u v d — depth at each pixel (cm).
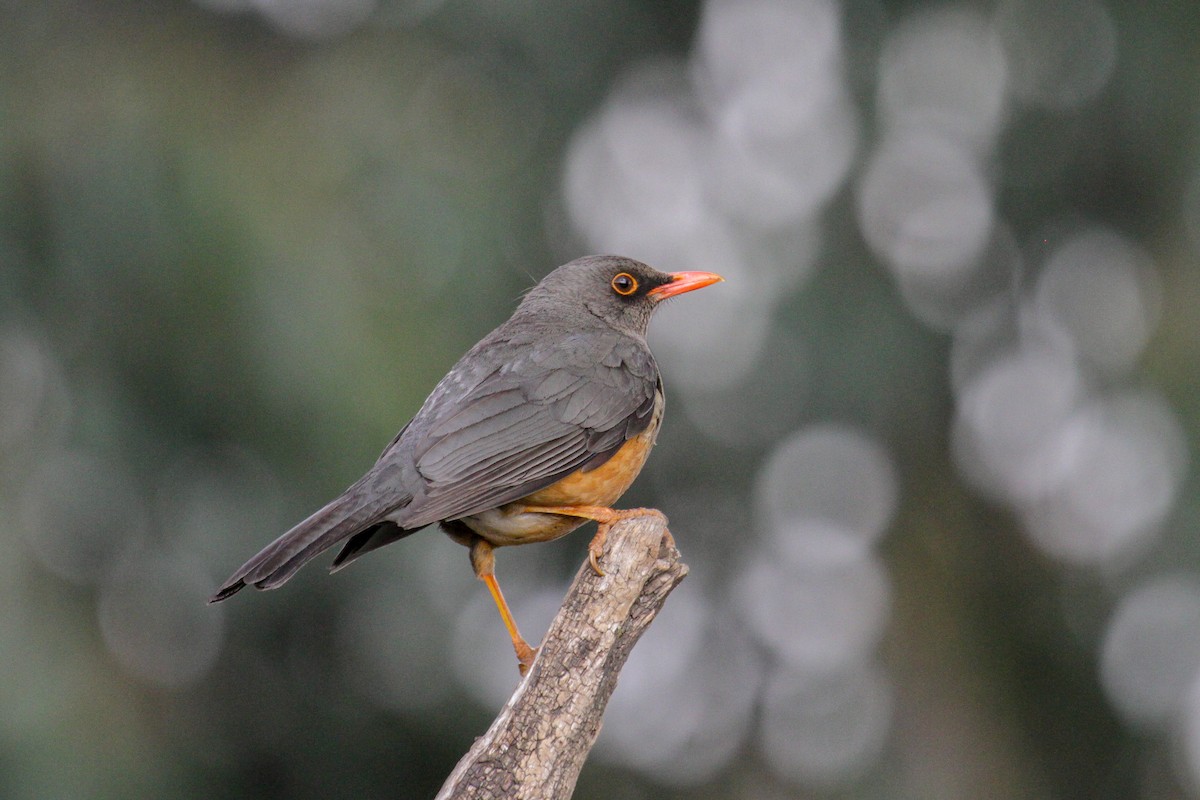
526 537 785
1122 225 1497
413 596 1273
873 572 1584
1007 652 1551
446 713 1327
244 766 1322
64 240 1169
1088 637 1477
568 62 1467
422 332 1195
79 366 1182
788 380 1462
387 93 1329
